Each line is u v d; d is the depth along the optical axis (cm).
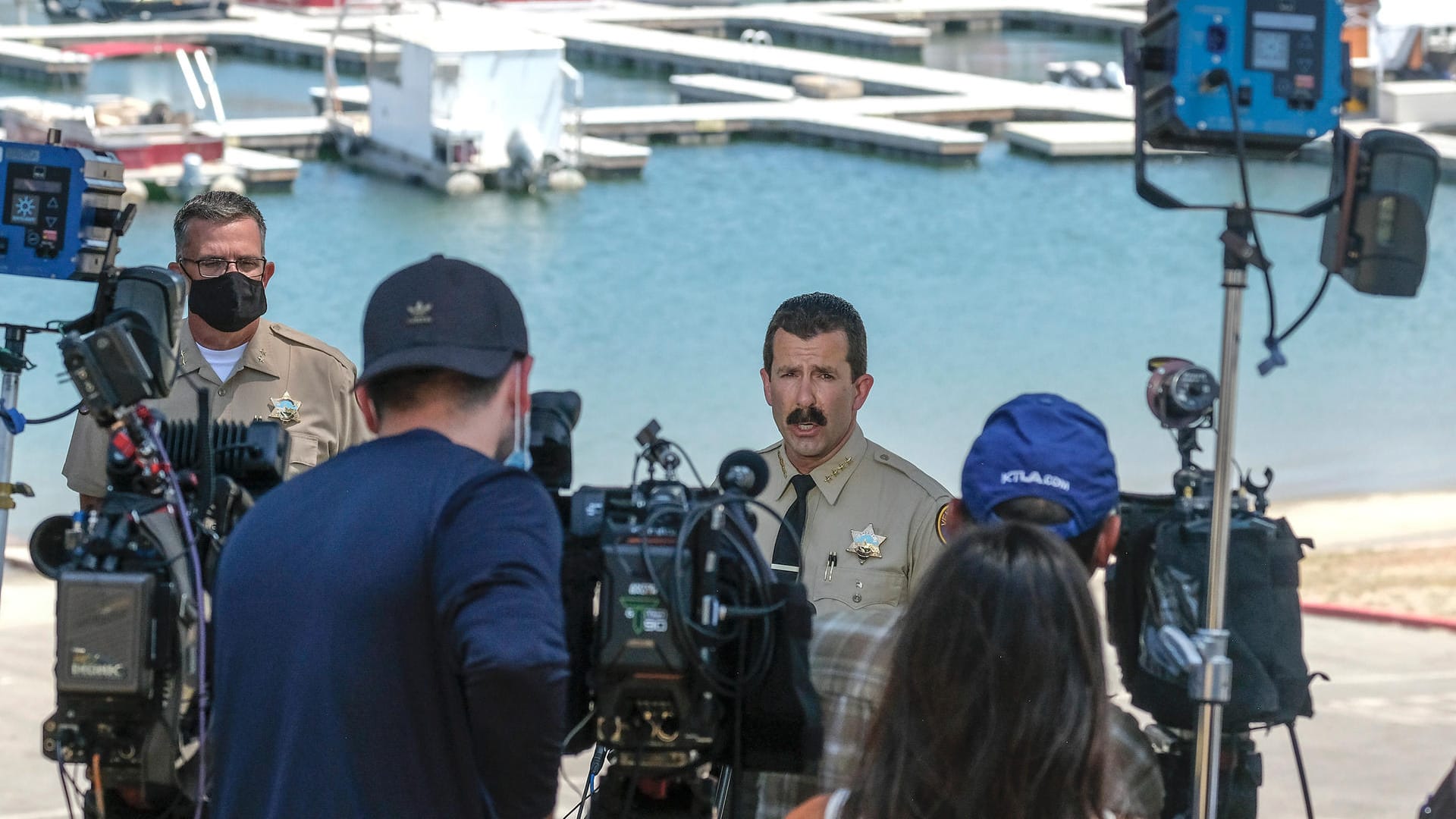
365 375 504
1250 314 6016
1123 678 600
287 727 468
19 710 1717
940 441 4378
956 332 5681
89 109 7725
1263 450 4253
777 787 585
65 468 840
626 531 508
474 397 503
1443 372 5181
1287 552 582
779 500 768
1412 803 1508
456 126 8038
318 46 12400
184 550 523
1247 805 579
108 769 511
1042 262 6850
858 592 740
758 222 7556
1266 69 604
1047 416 529
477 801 471
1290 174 8462
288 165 8006
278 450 588
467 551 466
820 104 10056
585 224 7500
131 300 574
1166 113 606
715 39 13525
